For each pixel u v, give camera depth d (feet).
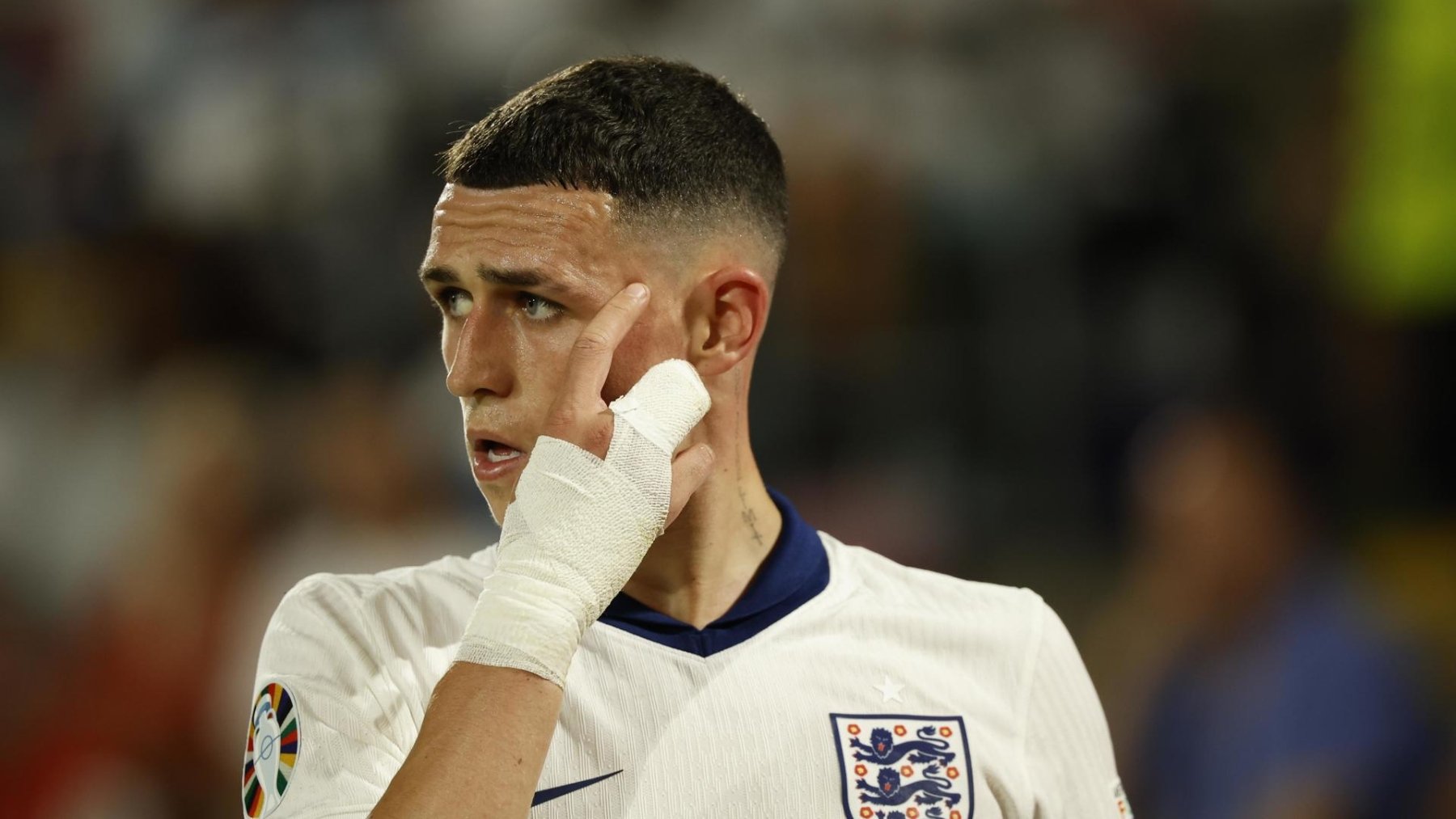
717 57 67.87
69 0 81.82
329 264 70.03
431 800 17.71
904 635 22.66
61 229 77.00
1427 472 59.98
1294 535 49.88
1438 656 55.47
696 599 22.24
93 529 65.92
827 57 66.90
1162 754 50.14
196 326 69.82
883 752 21.27
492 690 18.42
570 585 18.98
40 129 79.82
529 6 71.56
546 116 20.93
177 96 76.59
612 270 20.77
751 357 22.84
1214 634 49.90
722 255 22.06
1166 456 53.36
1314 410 60.59
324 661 20.70
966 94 66.90
